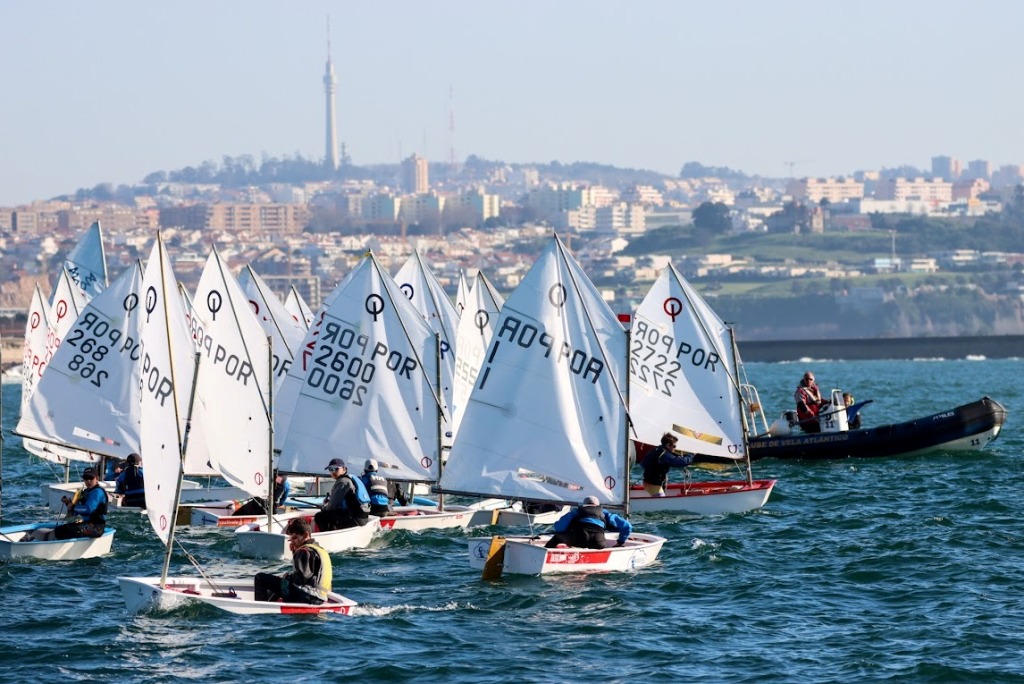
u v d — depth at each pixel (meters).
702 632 74.88
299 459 109.81
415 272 139.62
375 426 109.56
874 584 86.69
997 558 94.06
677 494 119.38
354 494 99.31
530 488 94.50
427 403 109.75
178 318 91.19
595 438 94.00
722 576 89.00
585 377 93.88
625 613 79.00
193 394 85.19
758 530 108.38
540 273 94.19
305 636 72.94
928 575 88.69
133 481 119.06
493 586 85.81
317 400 109.62
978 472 144.00
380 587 85.81
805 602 81.94
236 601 77.31
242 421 103.19
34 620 76.75
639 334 127.88
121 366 121.25
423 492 123.88
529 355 94.44
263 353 102.25
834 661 69.19
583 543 89.50
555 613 79.00
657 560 94.69
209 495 127.00
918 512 116.38
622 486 93.75
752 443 160.00
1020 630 74.31
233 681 65.75
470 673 67.25
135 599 77.75
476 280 122.75
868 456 157.88
